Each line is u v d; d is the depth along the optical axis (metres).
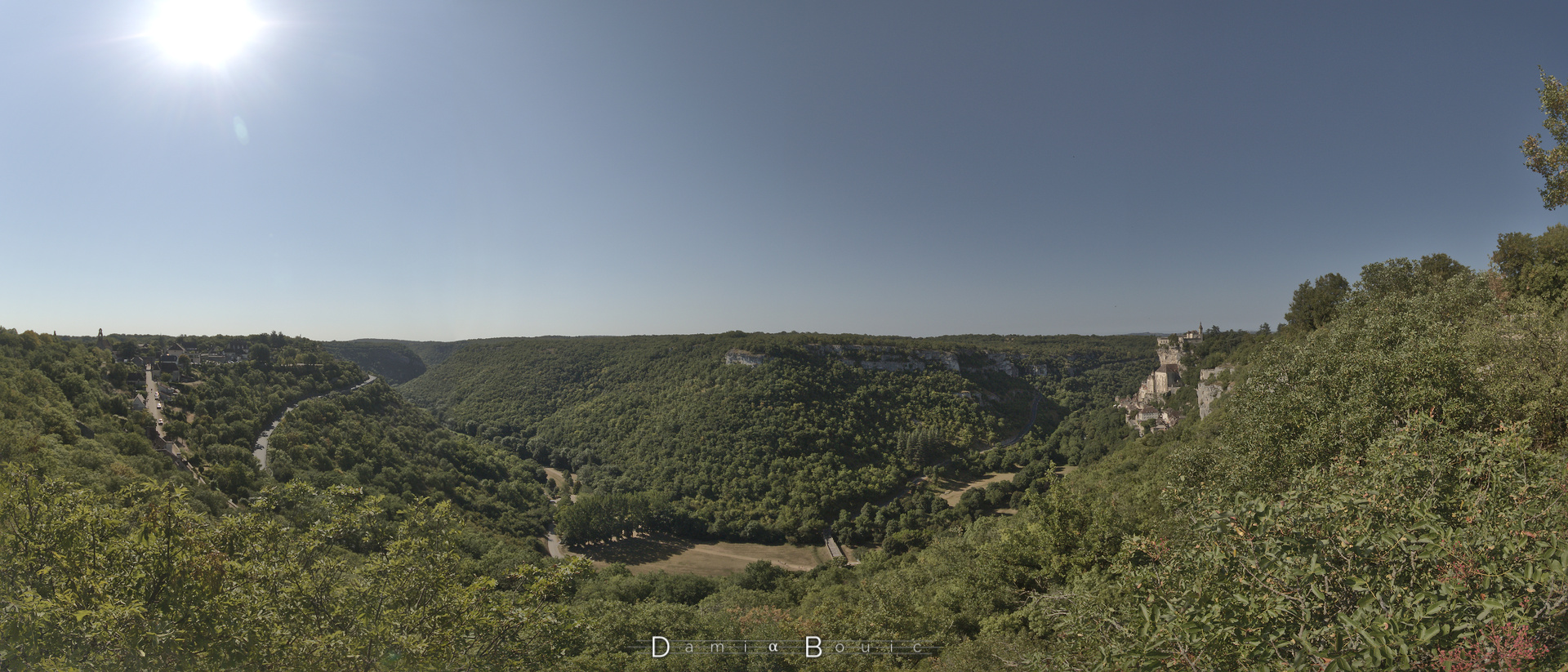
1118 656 6.87
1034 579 20.86
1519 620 4.63
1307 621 5.34
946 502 91.50
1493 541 5.42
